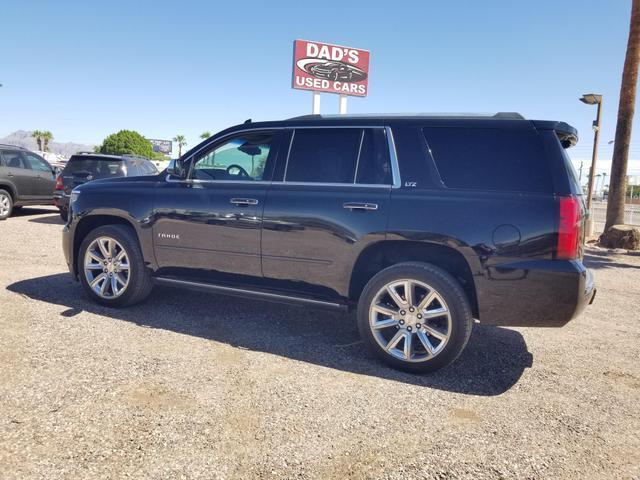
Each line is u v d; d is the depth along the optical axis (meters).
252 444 2.54
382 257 3.92
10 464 2.26
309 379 3.39
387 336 3.75
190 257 4.43
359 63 24.88
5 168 11.74
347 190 3.83
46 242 8.63
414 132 3.75
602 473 2.45
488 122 3.58
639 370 3.91
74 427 2.60
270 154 4.23
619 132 13.02
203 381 3.25
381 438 2.67
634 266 9.71
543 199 3.29
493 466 2.46
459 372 3.68
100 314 4.58
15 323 4.18
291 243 3.96
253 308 5.10
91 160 10.93
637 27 12.70
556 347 4.39
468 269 3.58
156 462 2.34
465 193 3.48
